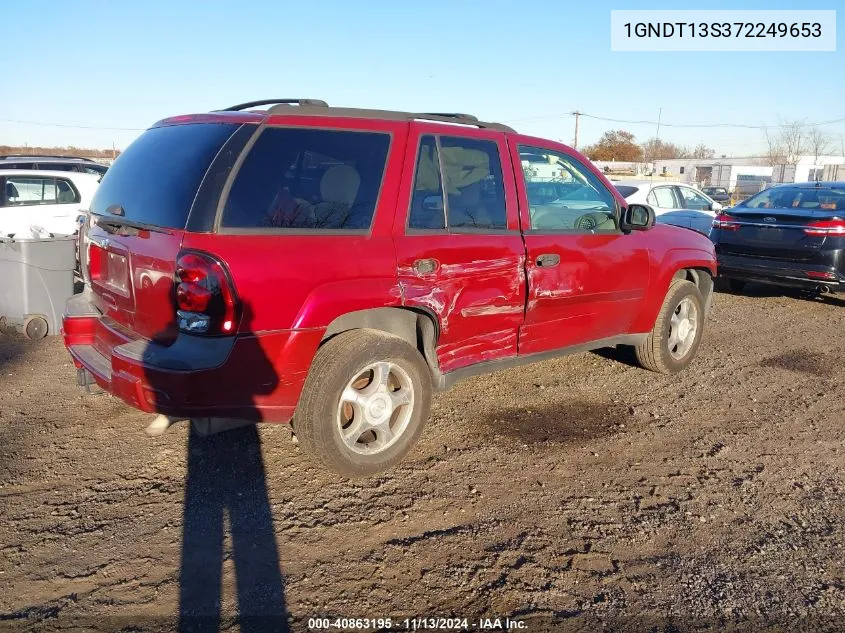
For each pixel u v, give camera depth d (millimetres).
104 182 4207
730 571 3186
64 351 6426
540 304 4648
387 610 2863
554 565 3197
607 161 64125
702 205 14078
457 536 3412
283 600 2908
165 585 2984
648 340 5812
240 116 3633
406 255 3881
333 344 3707
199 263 3201
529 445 4516
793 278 8852
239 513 3572
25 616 2768
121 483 3861
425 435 4633
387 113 4004
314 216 3609
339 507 3654
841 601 2979
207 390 3277
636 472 4172
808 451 4520
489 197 4398
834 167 52094
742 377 6062
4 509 3564
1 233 9820
